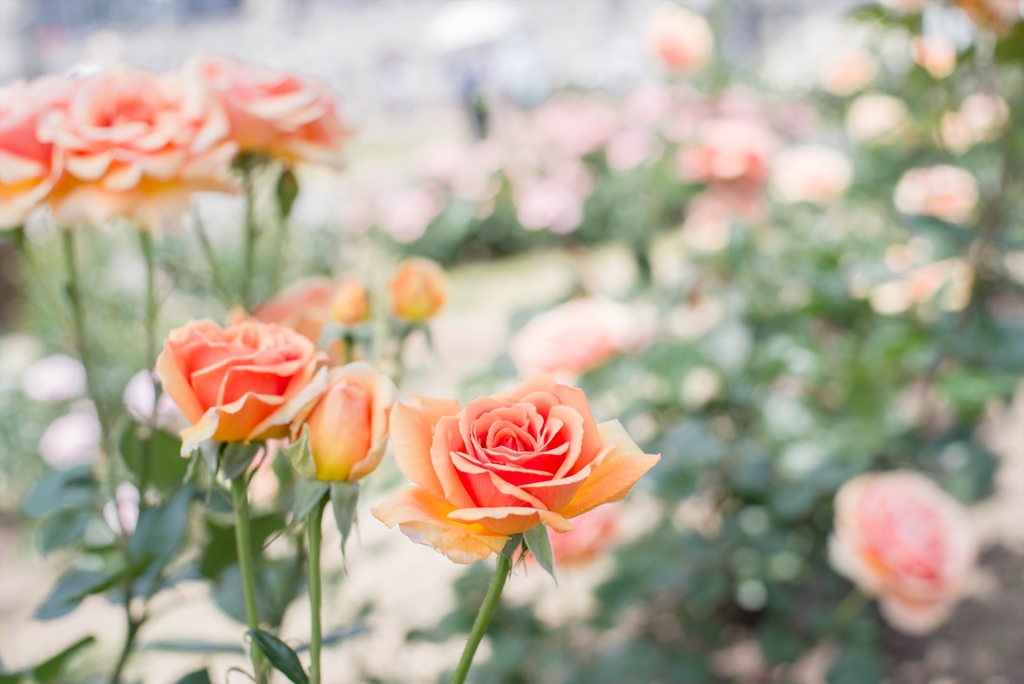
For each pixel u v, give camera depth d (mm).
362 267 2840
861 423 1335
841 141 1866
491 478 646
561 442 664
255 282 2984
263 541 829
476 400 671
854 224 1661
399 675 1165
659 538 1453
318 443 691
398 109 10453
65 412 2420
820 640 1405
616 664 1265
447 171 2607
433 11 10219
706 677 1310
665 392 1383
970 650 1563
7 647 1658
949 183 1427
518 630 1231
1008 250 1272
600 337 1213
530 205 1854
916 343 1226
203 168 827
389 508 657
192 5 11273
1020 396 2213
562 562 1236
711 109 1777
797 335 1305
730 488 1476
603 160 1915
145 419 846
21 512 864
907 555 1146
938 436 1435
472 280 4328
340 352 854
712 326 1348
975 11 1094
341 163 911
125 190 824
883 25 1177
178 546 832
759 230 1561
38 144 824
